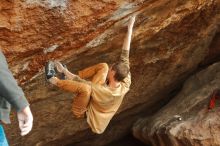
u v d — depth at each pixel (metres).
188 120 8.09
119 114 9.32
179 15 6.28
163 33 6.97
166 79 8.77
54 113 7.60
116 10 5.25
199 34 7.58
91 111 4.73
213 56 9.27
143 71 8.02
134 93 8.67
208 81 8.98
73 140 9.30
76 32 5.28
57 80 4.65
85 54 6.04
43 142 8.42
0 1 4.29
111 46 6.10
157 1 5.58
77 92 4.63
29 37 4.93
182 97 9.10
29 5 4.52
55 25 4.95
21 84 5.88
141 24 5.99
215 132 7.55
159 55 7.64
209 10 6.93
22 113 2.83
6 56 5.03
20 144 7.96
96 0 4.96
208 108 8.17
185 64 8.53
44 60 5.49
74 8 4.88
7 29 4.65
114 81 4.73
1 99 2.88
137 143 10.55
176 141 7.85
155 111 10.08
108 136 9.96
